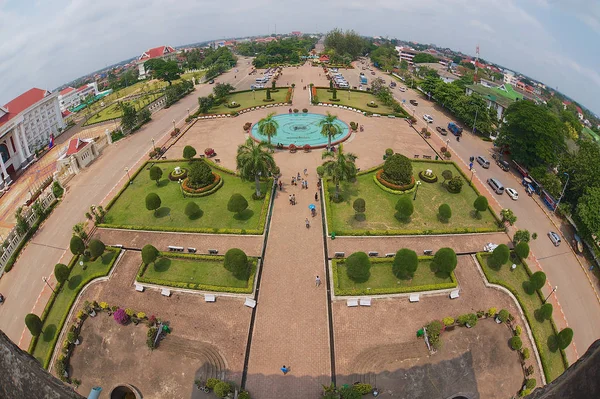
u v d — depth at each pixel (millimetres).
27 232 52125
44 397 5742
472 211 54438
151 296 40094
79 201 59469
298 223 51000
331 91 123062
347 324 36625
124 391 32562
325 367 32875
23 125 85500
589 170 54750
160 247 47156
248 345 34750
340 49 197875
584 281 44719
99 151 78188
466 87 123438
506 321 37188
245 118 96625
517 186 64062
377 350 34188
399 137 83250
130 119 88250
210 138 83000
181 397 30875
